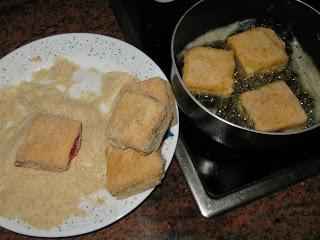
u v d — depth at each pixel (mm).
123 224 286
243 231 282
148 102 275
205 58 340
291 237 280
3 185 287
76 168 292
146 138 263
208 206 284
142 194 276
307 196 296
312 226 284
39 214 272
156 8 378
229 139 295
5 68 332
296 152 307
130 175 264
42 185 287
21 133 305
